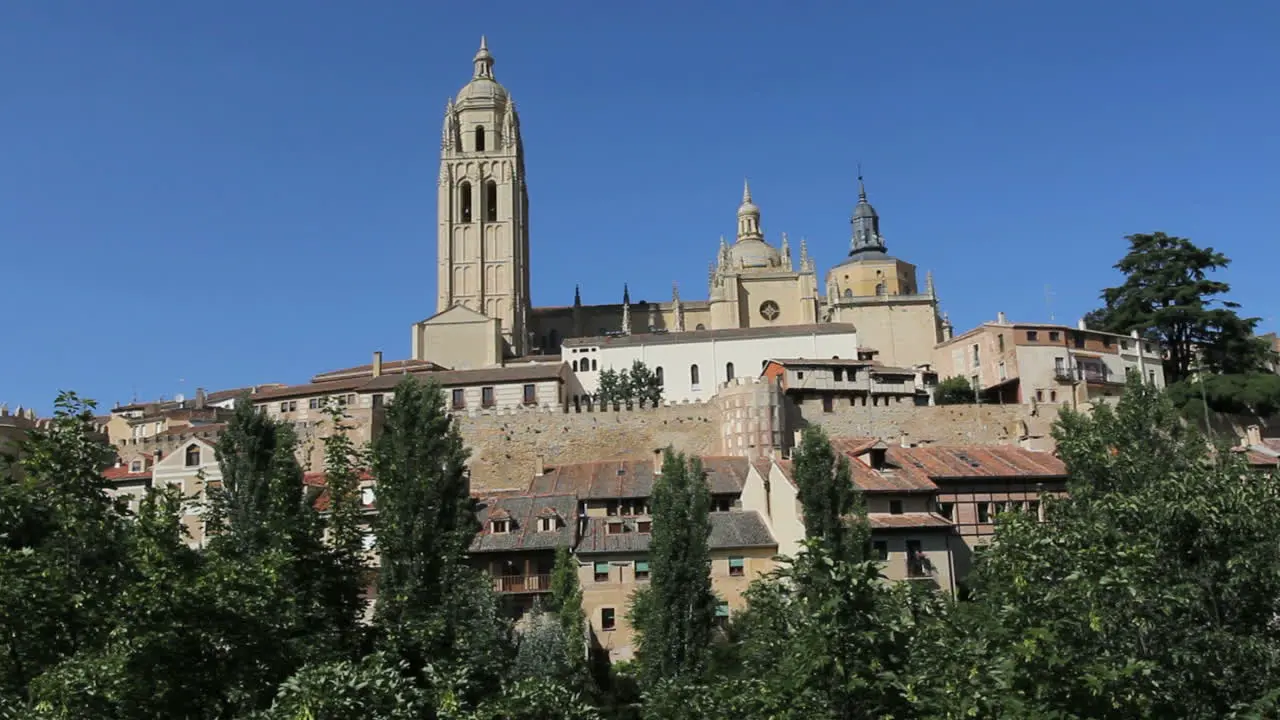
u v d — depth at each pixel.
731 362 145.38
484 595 48.91
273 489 44.09
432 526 45.84
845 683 33.06
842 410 117.94
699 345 146.75
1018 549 40.31
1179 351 132.25
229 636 35.19
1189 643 37.84
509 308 175.62
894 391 123.06
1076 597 36.50
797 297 176.62
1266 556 40.44
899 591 38.94
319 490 46.78
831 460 63.56
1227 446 60.97
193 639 34.69
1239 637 38.28
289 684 31.45
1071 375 127.12
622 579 76.88
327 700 30.72
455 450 49.56
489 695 38.41
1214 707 37.59
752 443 111.19
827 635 33.72
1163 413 60.19
